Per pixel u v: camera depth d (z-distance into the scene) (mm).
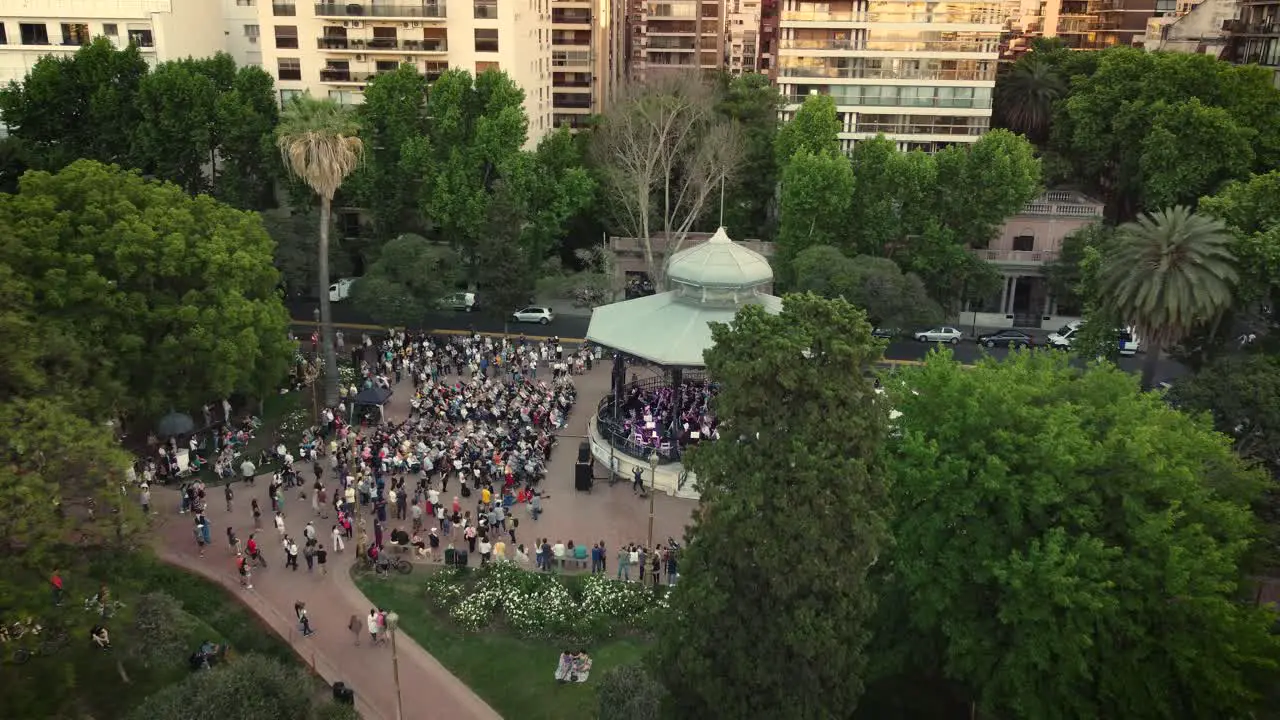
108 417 41625
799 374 21781
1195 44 95500
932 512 27469
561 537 42250
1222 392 39781
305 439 49125
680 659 23422
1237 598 29375
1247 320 51031
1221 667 25359
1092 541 25531
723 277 47562
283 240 67062
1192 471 27969
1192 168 66875
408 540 40594
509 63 77562
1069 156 82625
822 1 85000
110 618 29094
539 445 49312
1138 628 25594
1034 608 25359
